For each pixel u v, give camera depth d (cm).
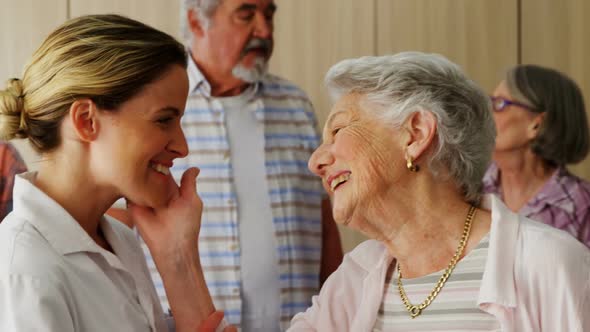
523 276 150
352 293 177
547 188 288
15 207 146
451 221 161
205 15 288
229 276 278
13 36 395
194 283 167
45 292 135
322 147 166
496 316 150
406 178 160
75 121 143
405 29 419
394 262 172
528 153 294
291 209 287
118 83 143
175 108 150
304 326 180
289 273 283
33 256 138
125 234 172
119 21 148
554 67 428
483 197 165
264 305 279
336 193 163
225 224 280
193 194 169
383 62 161
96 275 147
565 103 292
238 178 286
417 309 161
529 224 156
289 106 300
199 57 293
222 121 289
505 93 296
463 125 158
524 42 426
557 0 426
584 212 281
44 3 396
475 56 423
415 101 157
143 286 159
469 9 422
